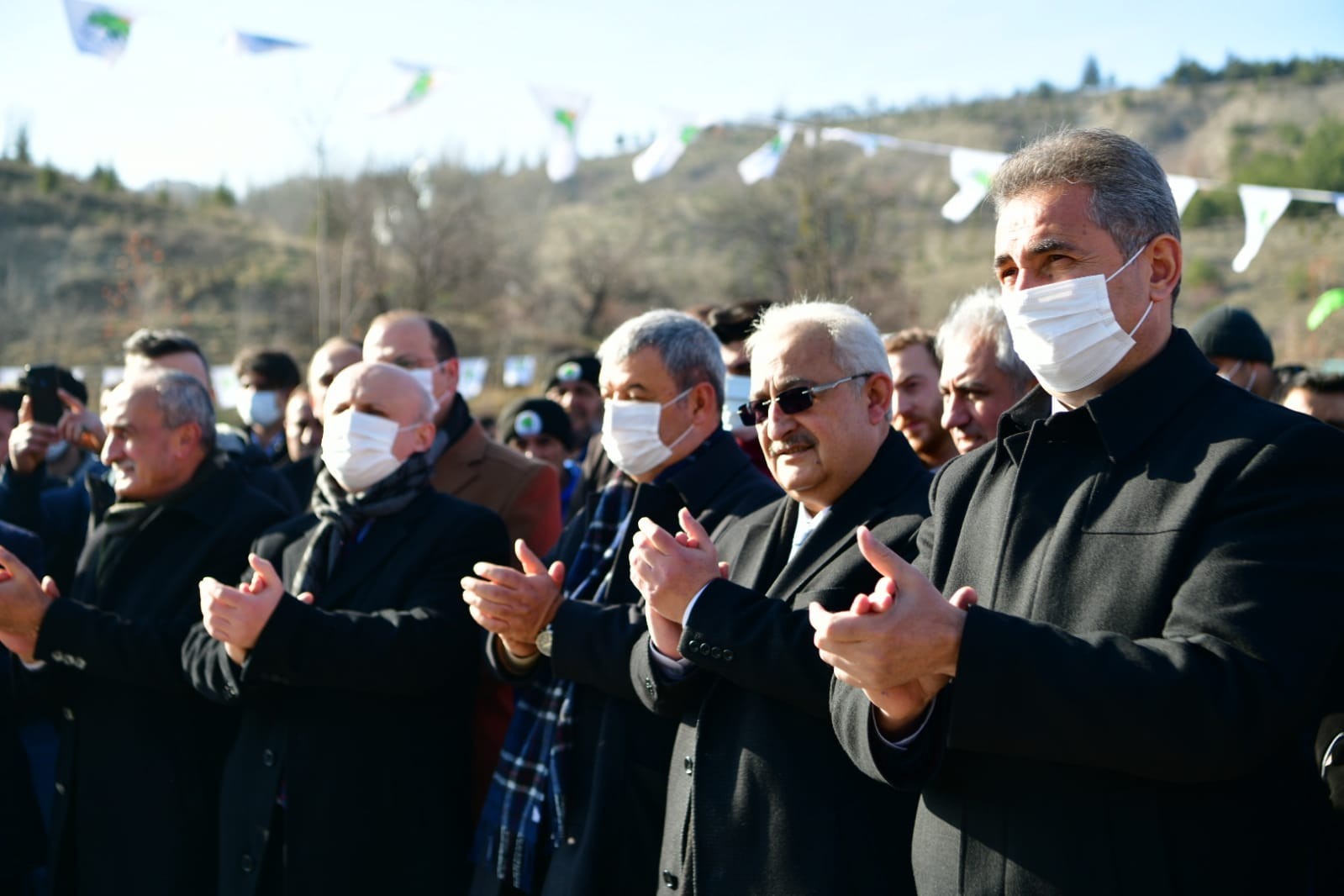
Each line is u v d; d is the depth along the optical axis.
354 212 33.41
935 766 1.94
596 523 3.53
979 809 1.92
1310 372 4.25
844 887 2.37
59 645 3.49
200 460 3.94
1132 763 1.71
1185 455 1.86
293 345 31.50
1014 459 2.10
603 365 3.44
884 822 2.42
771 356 2.74
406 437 3.55
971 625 1.78
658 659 2.69
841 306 2.85
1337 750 2.40
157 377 3.91
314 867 3.18
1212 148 54.91
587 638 2.93
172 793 3.56
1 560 3.51
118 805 3.57
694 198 62.09
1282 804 1.84
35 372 4.69
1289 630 1.69
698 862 2.50
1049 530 1.97
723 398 3.46
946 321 3.60
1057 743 1.73
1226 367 4.39
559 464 5.96
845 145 58.12
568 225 59.06
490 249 37.47
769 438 2.74
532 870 3.09
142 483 3.84
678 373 3.33
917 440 4.06
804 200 28.67
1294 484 1.76
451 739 3.43
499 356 33.81
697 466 3.32
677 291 42.09
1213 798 1.78
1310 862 1.88
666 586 2.54
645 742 2.95
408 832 3.27
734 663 2.44
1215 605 1.72
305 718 3.28
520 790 3.15
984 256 41.69
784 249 31.53
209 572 3.74
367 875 3.21
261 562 3.16
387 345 4.46
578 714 3.10
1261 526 1.74
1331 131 35.31
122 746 3.60
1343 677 1.99
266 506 3.96
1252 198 6.23
